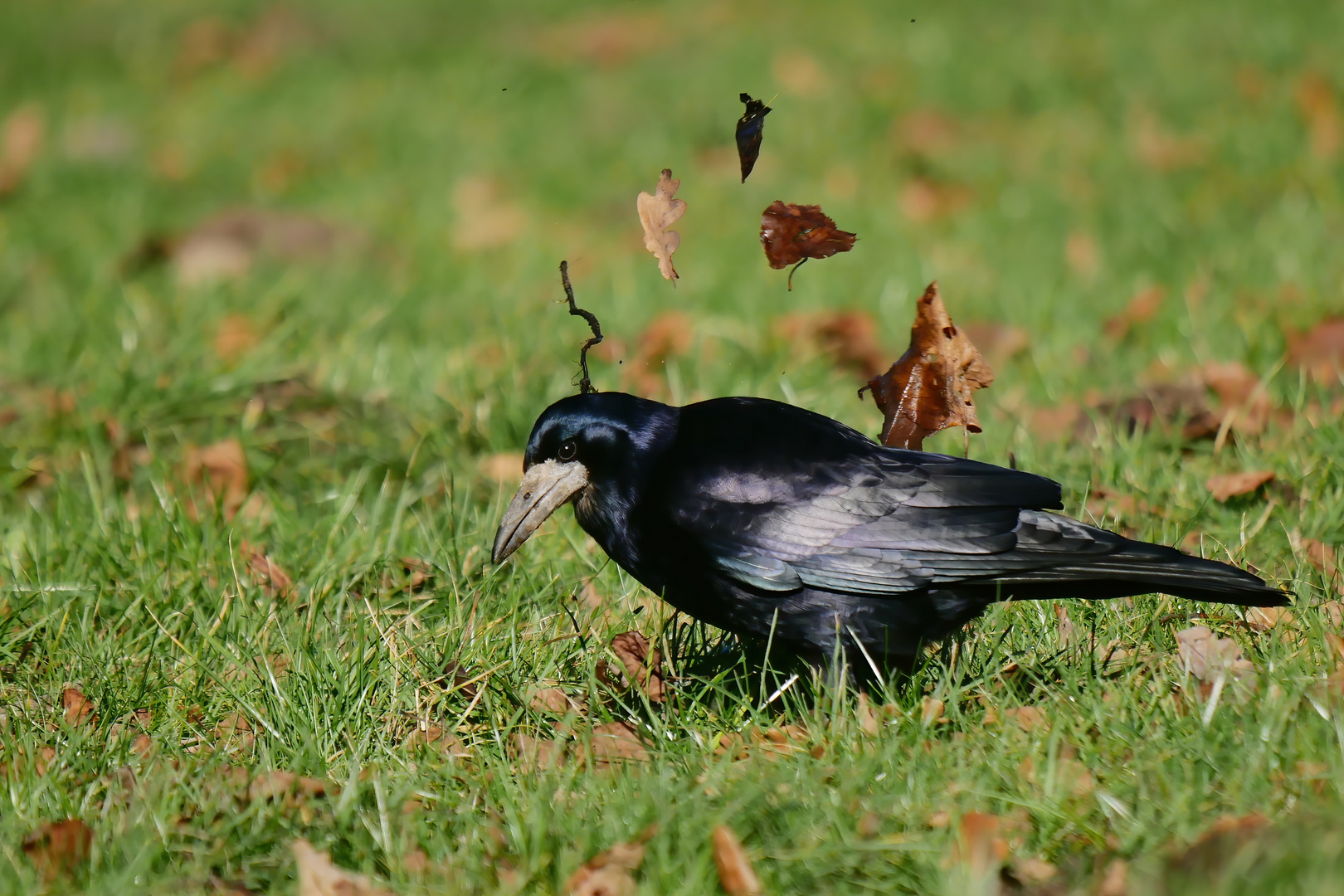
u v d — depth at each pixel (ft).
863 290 48.60
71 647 25.96
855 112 66.39
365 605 27.04
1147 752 20.24
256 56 84.89
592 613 26.73
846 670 23.50
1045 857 18.56
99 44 89.40
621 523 24.44
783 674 25.20
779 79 70.33
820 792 19.83
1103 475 32.09
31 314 50.24
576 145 66.59
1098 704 21.40
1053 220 55.26
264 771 21.33
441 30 86.12
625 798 19.84
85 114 76.07
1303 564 26.68
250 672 24.62
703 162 63.98
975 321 45.16
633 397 24.95
